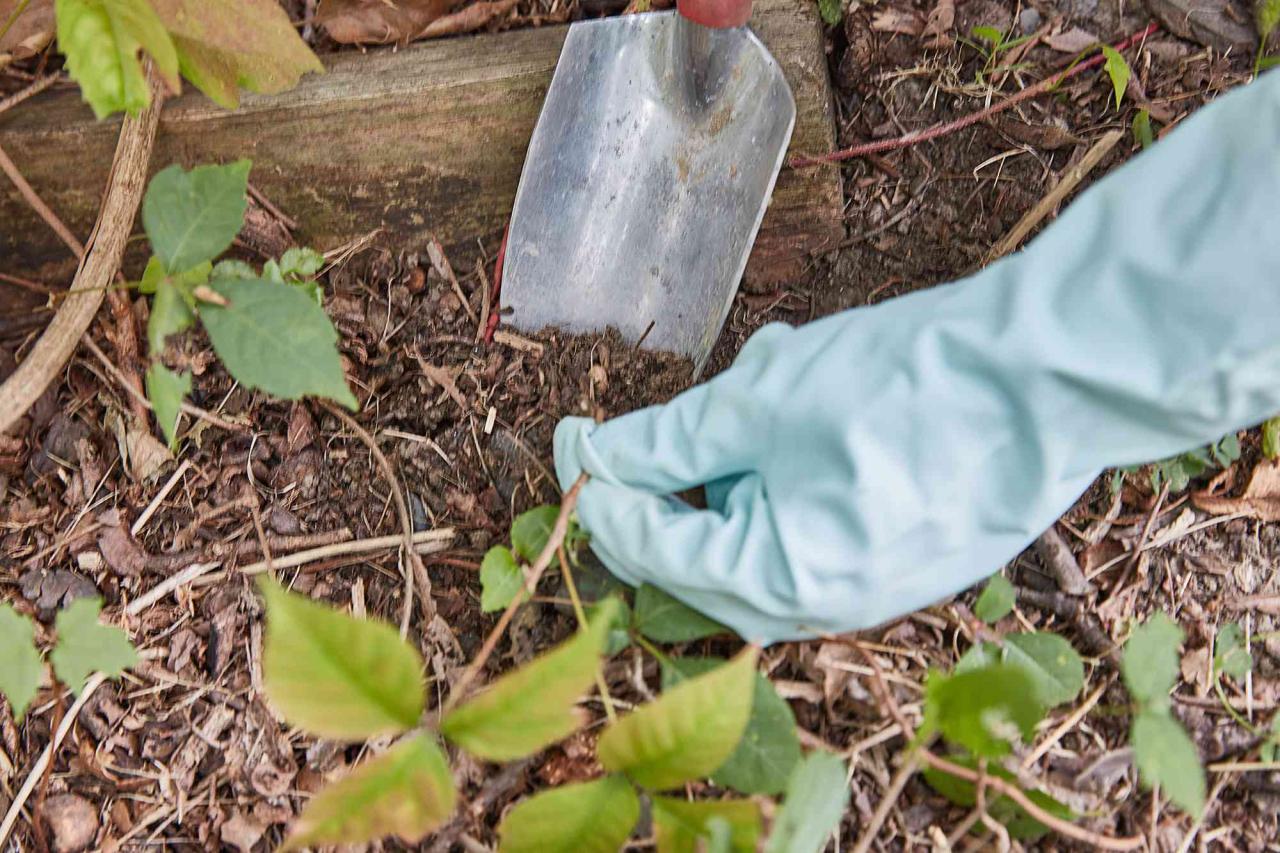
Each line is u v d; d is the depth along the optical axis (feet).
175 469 2.17
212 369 2.21
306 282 2.21
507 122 2.24
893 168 2.33
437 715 1.82
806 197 2.29
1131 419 1.80
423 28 2.29
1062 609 2.08
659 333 2.23
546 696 1.67
